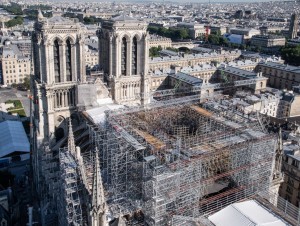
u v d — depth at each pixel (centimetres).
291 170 13788
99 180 7762
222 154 9844
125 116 11950
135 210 8944
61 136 13650
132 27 13688
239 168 10212
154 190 8569
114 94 14112
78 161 9562
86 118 12575
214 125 12269
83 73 13288
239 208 9494
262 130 11750
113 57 13750
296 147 14550
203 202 9631
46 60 12350
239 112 13462
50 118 13000
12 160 19225
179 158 9238
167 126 12800
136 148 9556
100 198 7881
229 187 10681
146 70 14525
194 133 12781
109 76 14062
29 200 14538
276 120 19362
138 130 11150
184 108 13500
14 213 13738
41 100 12925
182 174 8988
